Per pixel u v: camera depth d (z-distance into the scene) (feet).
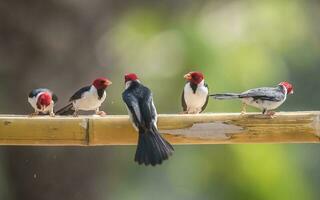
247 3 56.13
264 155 49.90
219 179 51.62
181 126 30.68
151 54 53.62
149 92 29.99
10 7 46.88
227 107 49.26
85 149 49.75
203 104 33.37
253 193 49.62
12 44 47.60
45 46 48.08
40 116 32.19
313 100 59.11
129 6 51.62
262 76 53.36
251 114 30.63
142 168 56.59
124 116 31.14
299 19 58.29
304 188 51.34
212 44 52.65
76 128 30.91
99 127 30.83
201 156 53.01
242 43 54.24
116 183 53.31
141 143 28.76
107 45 51.19
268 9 57.41
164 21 53.88
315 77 59.26
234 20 55.36
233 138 30.73
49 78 48.44
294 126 30.37
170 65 52.90
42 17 47.73
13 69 47.96
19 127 31.07
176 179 56.39
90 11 49.44
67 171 49.32
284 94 30.73
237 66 52.24
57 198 49.26
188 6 53.98
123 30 53.21
